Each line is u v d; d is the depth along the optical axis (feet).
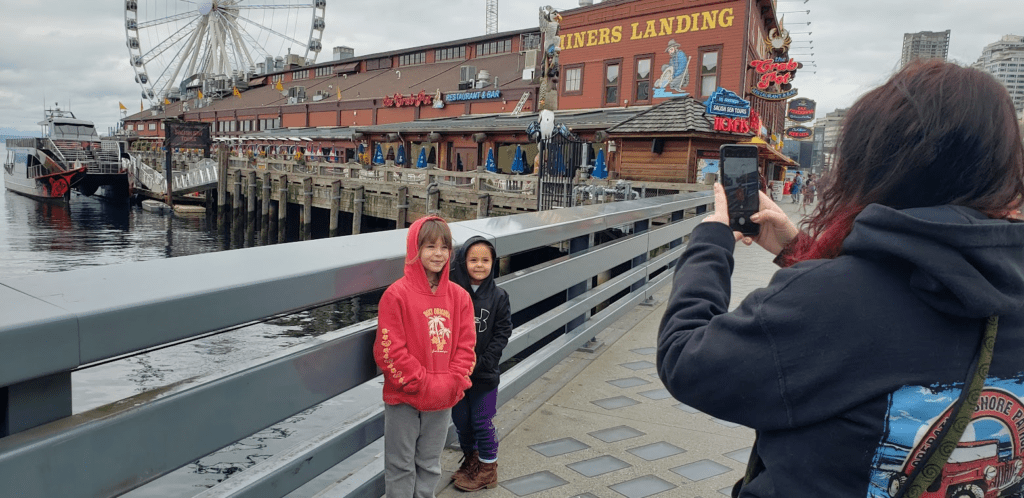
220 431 4.66
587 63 87.10
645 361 15.17
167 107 278.46
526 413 11.78
